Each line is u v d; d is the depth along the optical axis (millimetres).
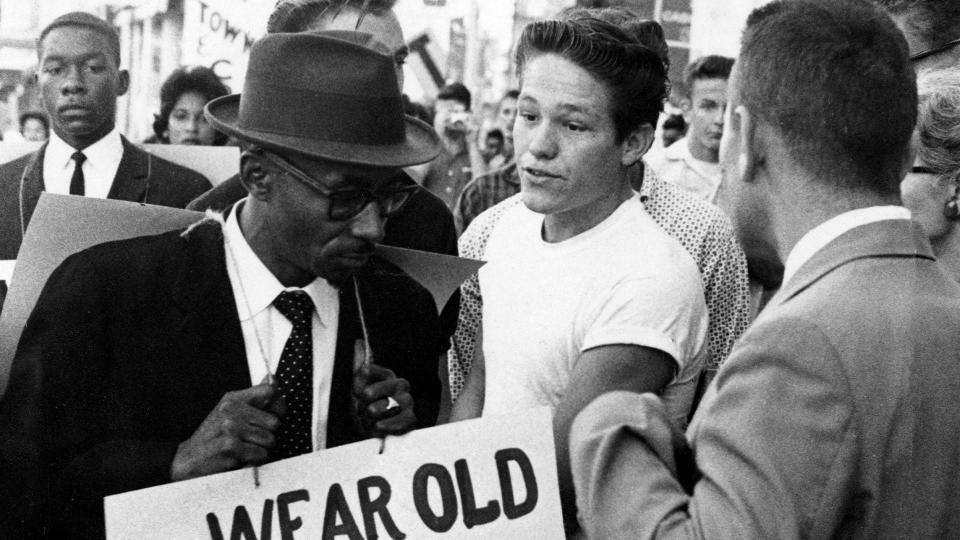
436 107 6922
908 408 1725
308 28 3135
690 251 3146
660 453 1873
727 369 1776
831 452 1684
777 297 1839
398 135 2146
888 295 1754
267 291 2230
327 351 2287
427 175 6879
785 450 1685
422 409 2492
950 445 1781
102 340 2186
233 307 2229
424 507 2193
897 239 1802
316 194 2043
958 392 1787
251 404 2072
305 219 2076
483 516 2225
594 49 2449
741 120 1879
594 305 2506
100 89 3729
